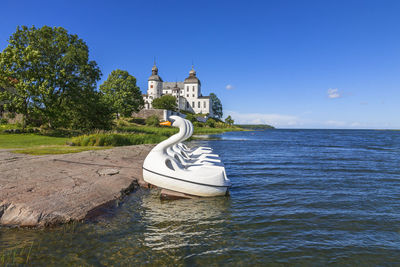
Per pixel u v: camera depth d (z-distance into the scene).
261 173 10.30
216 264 3.31
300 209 5.64
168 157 6.56
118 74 58.53
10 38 23.95
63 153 11.01
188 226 4.61
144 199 6.38
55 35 26.81
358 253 3.67
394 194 6.96
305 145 28.80
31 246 3.70
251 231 4.41
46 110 24.17
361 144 31.95
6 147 13.64
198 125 84.56
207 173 6.57
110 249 3.67
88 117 29.05
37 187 5.79
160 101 92.62
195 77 127.19
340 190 7.43
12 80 25.08
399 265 3.38
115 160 10.32
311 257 3.54
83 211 5.02
